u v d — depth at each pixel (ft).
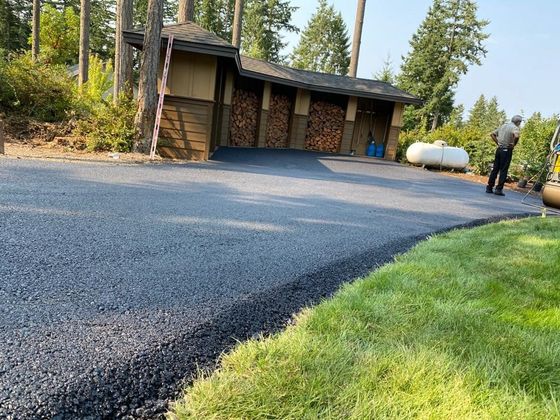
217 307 6.07
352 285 7.48
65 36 69.77
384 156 47.65
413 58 107.45
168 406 3.86
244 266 8.05
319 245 10.27
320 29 130.11
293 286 7.30
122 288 6.33
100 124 25.07
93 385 3.98
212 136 31.17
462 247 10.96
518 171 34.94
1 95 26.99
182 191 15.53
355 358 4.61
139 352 4.64
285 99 46.62
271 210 13.98
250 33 109.40
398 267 8.65
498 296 7.28
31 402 3.65
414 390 4.10
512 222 15.84
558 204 21.62
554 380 4.56
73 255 7.53
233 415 3.66
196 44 24.50
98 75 53.72
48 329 4.89
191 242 9.23
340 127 48.91
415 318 5.93
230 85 36.83
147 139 25.11
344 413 3.70
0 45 87.04
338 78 49.01
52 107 28.58
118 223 10.10
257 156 34.09
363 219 14.29
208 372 4.41
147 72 24.36
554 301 7.29
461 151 40.75
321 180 24.03
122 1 37.01
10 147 21.76
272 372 4.28
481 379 4.41
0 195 11.54
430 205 19.19
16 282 6.10
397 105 45.98
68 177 15.48
